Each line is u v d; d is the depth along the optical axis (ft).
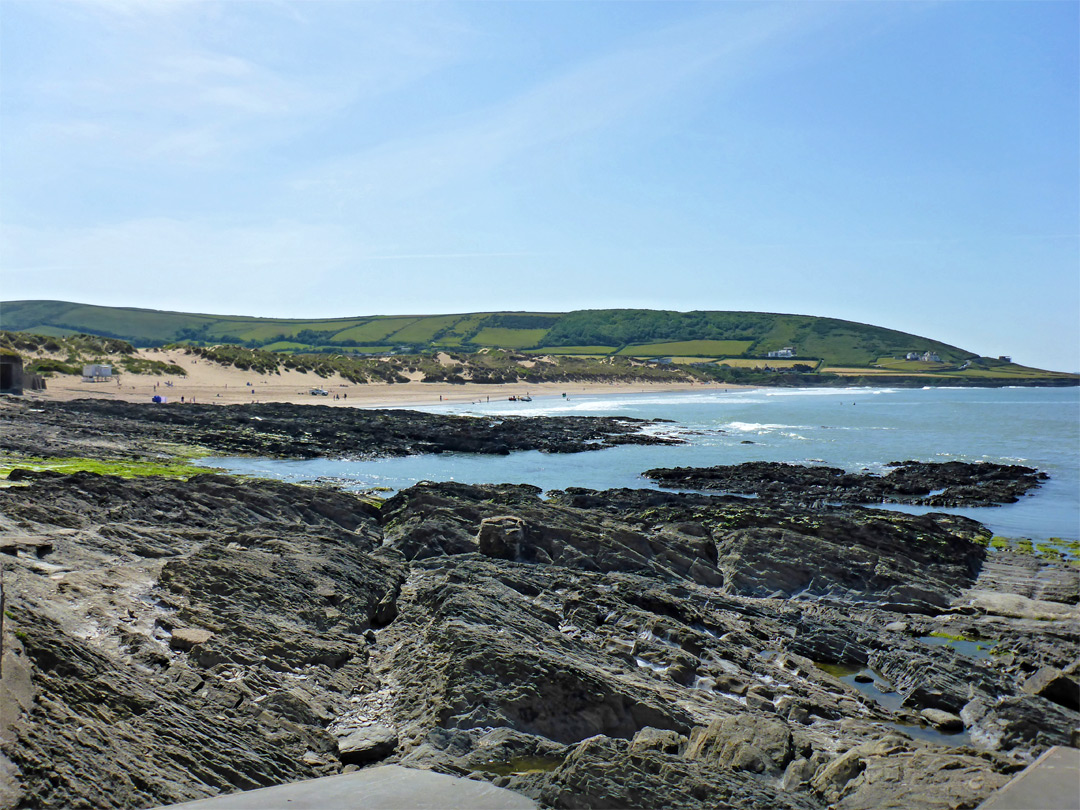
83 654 37.60
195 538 76.13
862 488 163.32
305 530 89.04
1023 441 263.29
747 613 79.36
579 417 330.75
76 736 29.81
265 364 459.73
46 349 402.11
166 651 46.93
